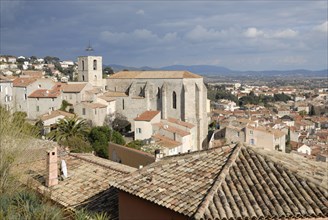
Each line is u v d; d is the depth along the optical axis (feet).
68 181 71.51
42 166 75.20
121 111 352.28
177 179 52.16
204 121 354.95
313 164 57.21
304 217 42.63
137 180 55.16
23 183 51.93
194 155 58.13
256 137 318.86
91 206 61.52
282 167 50.65
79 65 425.28
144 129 299.58
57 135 208.13
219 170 50.93
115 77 370.12
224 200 43.96
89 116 312.71
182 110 342.23
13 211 37.91
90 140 240.73
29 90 329.31
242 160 52.29
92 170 75.97
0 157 49.29
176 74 348.18
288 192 45.65
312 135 460.14
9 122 54.85
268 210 42.63
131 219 53.31
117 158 138.72
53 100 326.03
